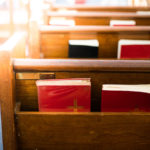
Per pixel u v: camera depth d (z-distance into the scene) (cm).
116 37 203
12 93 103
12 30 439
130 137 112
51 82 104
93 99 116
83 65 103
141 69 104
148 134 111
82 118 108
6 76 99
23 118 108
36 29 189
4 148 111
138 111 110
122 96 107
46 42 202
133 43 167
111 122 108
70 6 424
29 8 339
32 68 103
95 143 113
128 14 328
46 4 377
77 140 112
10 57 98
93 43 177
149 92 105
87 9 425
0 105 105
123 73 109
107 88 106
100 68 104
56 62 103
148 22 327
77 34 201
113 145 113
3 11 594
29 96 112
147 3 523
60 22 241
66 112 108
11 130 108
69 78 108
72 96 106
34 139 112
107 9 427
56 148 114
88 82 104
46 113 107
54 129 110
